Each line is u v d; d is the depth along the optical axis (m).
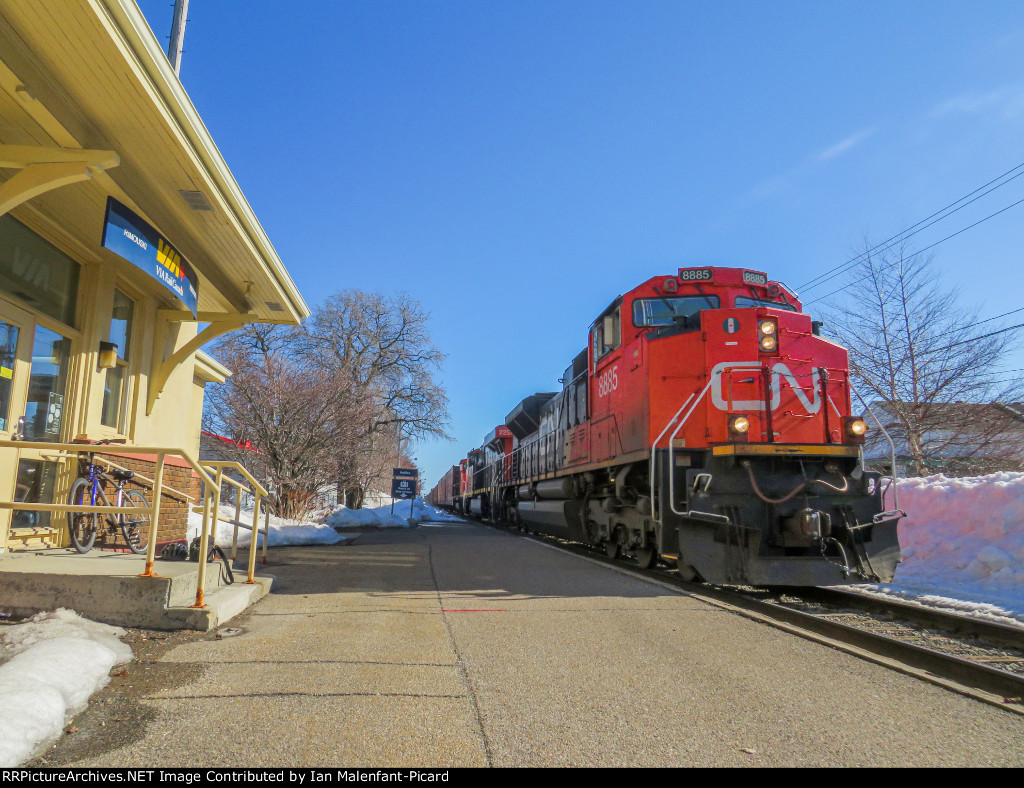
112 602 5.00
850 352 19.30
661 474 7.77
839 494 7.61
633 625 5.57
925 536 9.80
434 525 23.31
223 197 6.76
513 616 5.88
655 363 8.47
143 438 8.77
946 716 3.60
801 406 7.96
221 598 5.60
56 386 7.05
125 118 5.18
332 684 3.91
